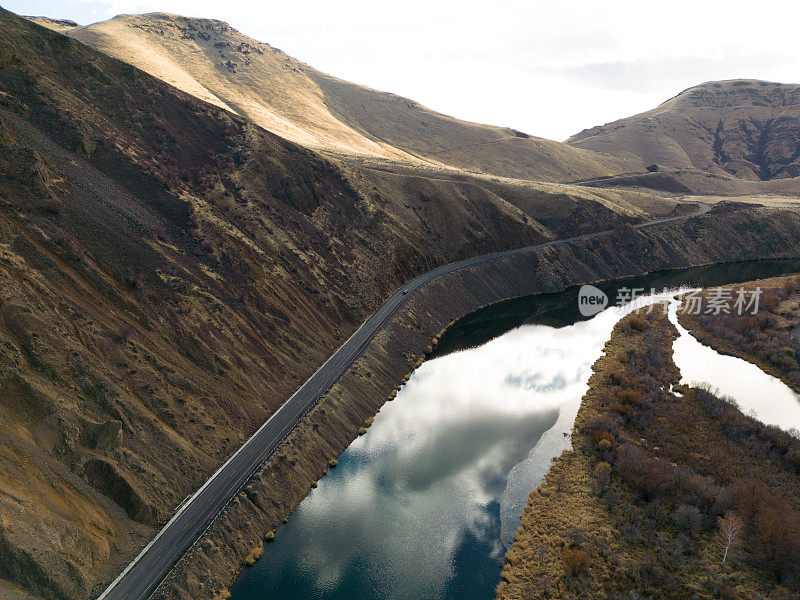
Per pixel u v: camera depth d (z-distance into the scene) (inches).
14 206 1833.2
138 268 2074.3
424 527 1731.1
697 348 3368.6
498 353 3312.0
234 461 1798.7
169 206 2576.3
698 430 2263.8
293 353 2492.6
